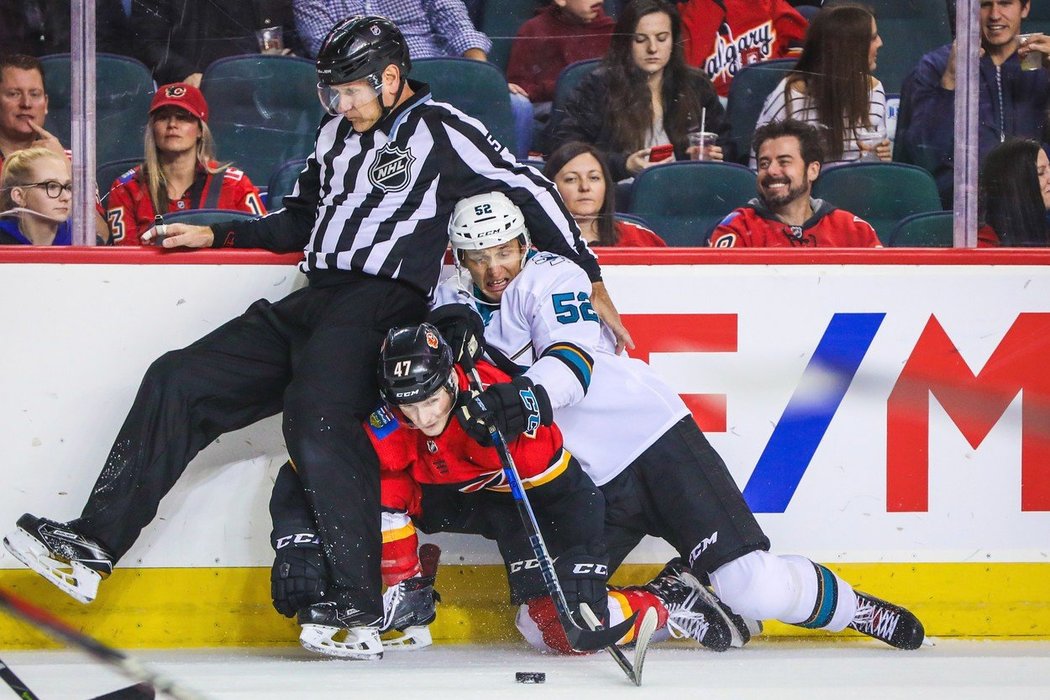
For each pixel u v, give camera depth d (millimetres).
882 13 13062
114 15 13047
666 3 13266
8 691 9922
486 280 11812
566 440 11867
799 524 12602
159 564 12391
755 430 12578
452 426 10992
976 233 12961
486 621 12602
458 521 12078
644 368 12078
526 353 11703
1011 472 12648
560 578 11359
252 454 12422
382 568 11625
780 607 11562
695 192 13344
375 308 11570
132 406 11664
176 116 13094
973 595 12672
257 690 9844
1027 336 12609
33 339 12234
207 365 11641
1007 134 12945
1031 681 10422
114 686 10141
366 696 9617
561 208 12000
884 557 12625
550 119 13688
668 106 13398
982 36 12977
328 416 11047
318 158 12125
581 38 13508
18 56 12648
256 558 12453
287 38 13469
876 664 11242
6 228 12742
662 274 12484
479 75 13734
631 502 11953
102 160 13117
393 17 13797
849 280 12523
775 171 13203
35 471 12258
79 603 12320
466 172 11766
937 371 12602
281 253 12453
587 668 11016
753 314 12523
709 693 9836
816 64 13195
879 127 13180
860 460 12602
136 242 13242
